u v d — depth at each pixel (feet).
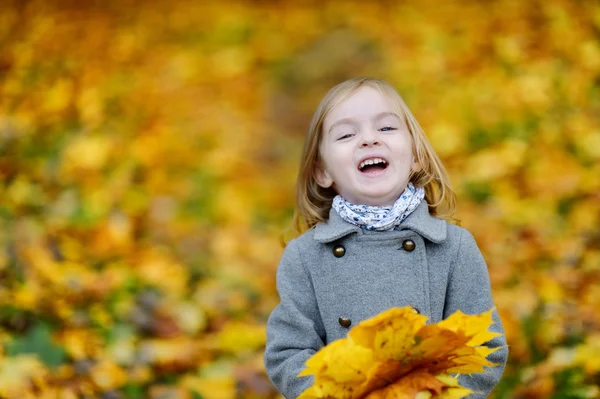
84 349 10.45
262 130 21.49
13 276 11.71
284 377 6.59
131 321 11.73
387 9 25.17
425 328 5.35
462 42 20.70
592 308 11.05
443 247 6.88
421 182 7.36
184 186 17.52
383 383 5.70
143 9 24.32
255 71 23.73
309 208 7.54
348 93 7.06
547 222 13.76
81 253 13.37
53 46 20.03
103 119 18.24
